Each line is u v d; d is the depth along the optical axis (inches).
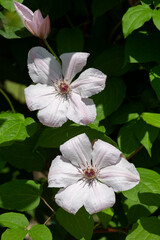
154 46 25.7
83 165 24.3
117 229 27.3
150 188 24.8
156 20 24.4
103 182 23.8
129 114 27.0
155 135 25.6
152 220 24.5
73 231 24.4
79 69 24.7
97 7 27.1
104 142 24.0
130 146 26.1
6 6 24.2
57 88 24.9
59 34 27.4
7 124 25.4
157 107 27.3
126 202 25.6
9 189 25.2
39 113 24.4
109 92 26.7
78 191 23.8
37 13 24.2
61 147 24.0
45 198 27.0
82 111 24.1
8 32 25.8
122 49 27.3
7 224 24.1
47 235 23.7
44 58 24.8
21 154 26.8
